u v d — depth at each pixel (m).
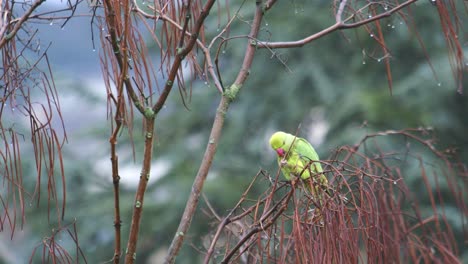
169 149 19.02
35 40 5.06
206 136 19.20
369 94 17.80
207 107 19.11
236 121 18.67
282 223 4.72
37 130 4.59
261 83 18.84
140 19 5.16
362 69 18.61
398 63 18.52
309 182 4.93
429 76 17.44
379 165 6.07
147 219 17.48
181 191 17.70
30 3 4.89
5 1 4.84
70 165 17.52
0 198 4.57
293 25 18.33
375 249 4.84
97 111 21.12
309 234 4.70
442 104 17.75
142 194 4.95
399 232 6.32
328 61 18.67
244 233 5.51
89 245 17.22
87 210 17.34
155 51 16.17
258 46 5.75
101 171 18.61
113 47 4.62
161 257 17.75
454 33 5.36
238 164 18.16
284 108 18.62
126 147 18.53
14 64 4.85
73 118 20.50
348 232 4.74
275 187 4.82
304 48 18.72
